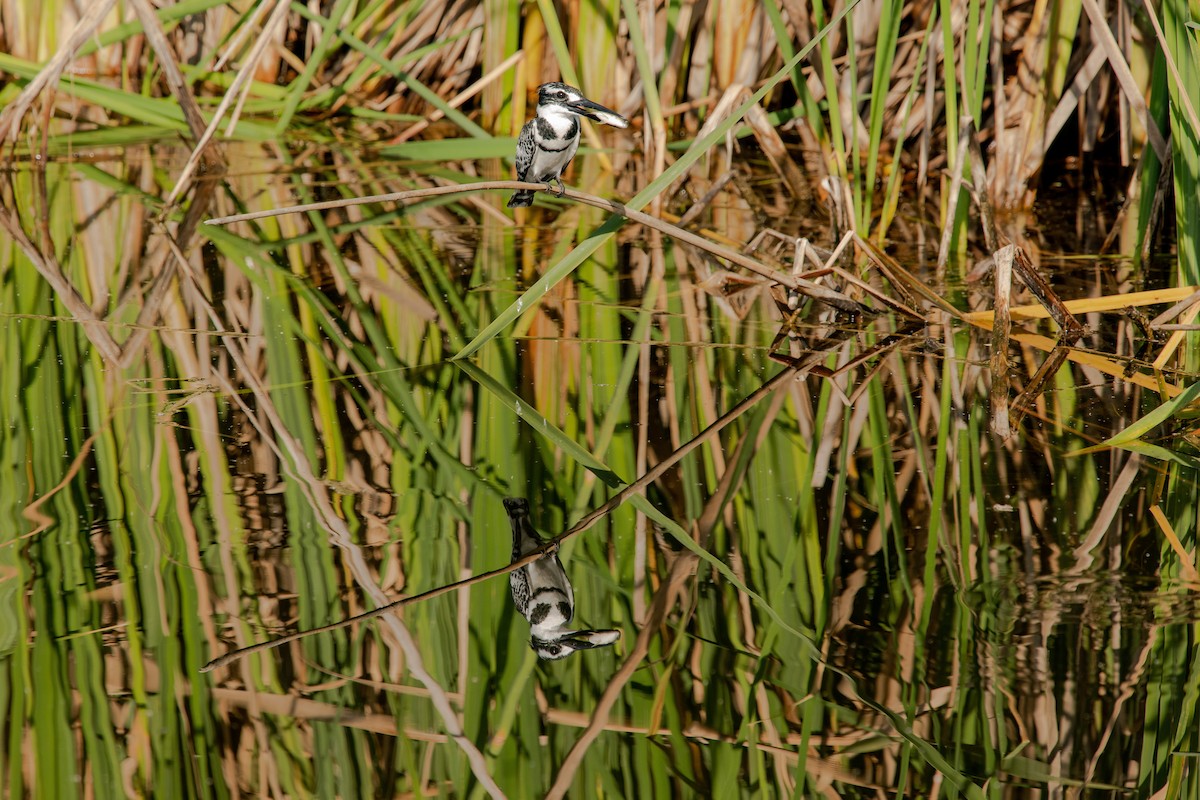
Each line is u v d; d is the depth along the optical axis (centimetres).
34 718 430
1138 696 438
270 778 407
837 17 730
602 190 1274
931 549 554
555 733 429
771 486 623
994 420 705
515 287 976
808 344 848
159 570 531
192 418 704
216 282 979
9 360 793
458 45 1569
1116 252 1047
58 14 1527
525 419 713
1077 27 1237
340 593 515
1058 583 518
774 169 1370
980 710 436
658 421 712
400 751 421
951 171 1010
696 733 428
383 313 906
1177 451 656
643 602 512
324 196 1275
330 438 681
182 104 1319
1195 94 785
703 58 1431
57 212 1188
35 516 579
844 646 479
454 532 571
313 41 1608
